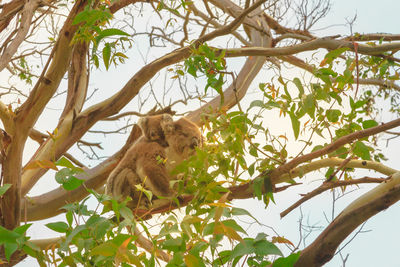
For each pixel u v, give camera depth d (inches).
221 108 317.7
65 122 429.4
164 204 323.0
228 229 180.2
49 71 338.6
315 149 299.3
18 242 203.8
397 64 385.4
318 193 244.2
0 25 372.5
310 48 385.1
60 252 205.8
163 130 360.2
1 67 321.7
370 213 209.8
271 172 287.9
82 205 205.0
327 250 207.8
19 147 322.0
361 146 282.7
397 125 253.3
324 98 293.6
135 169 358.0
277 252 182.1
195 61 322.0
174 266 193.9
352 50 381.7
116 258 174.2
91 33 347.3
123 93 414.6
